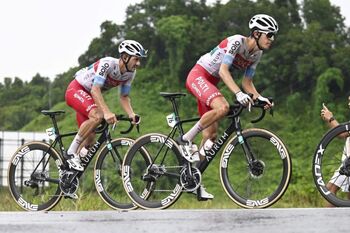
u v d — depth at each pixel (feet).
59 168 27.02
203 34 100.78
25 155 27.96
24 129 106.63
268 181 23.80
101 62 25.80
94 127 26.12
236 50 23.97
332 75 93.91
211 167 74.74
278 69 99.50
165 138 25.25
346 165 23.15
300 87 99.71
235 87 23.45
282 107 98.73
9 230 22.91
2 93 123.54
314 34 99.76
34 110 115.65
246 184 24.06
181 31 100.27
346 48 98.22
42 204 27.17
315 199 44.50
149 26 108.47
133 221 22.62
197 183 24.39
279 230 21.98
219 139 24.38
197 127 24.30
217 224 22.22
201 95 24.40
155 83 104.06
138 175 25.66
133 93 104.22
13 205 37.96
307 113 96.48
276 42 100.63
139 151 25.70
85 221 22.84
